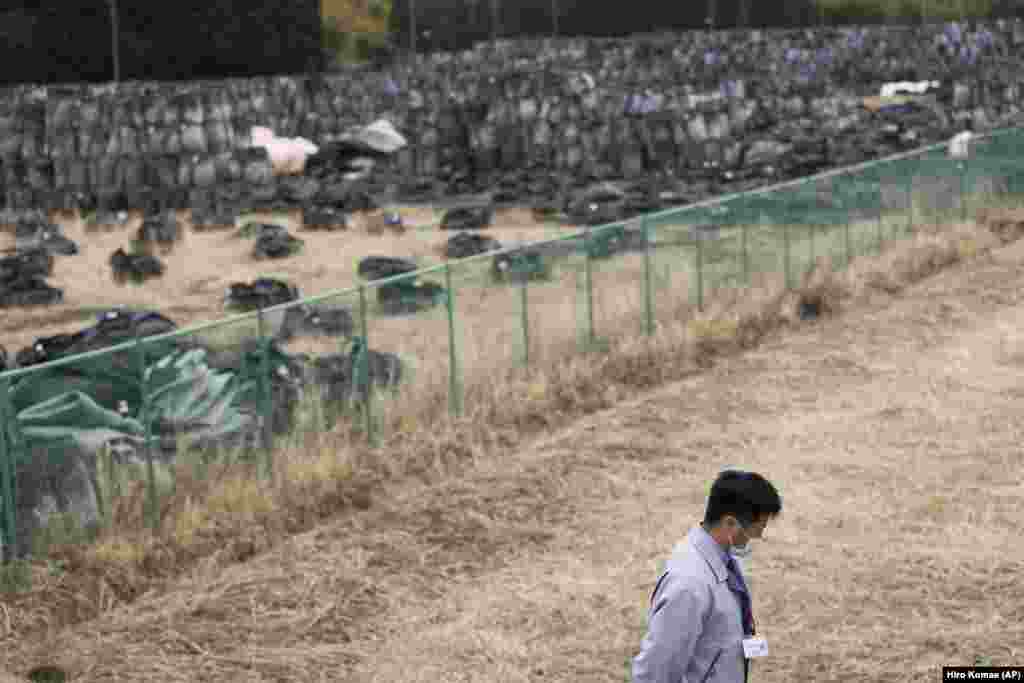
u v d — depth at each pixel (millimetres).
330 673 25438
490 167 130250
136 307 75250
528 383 45844
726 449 39562
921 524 31875
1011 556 29359
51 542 31062
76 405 31984
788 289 60906
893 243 72875
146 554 31391
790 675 24156
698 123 123875
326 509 35406
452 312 44500
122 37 197625
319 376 39094
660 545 31688
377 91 172500
